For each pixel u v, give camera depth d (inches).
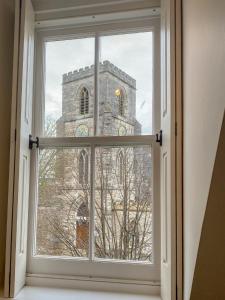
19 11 58.6
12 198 55.9
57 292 58.0
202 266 40.3
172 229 49.6
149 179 61.4
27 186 61.3
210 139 32.2
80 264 61.1
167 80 53.9
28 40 60.6
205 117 34.4
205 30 34.4
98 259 61.0
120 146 62.8
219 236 37.2
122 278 59.4
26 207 60.7
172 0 52.1
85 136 64.2
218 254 38.9
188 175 45.5
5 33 61.4
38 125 66.2
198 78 38.4
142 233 60.5
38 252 63.6
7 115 62.0
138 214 61.1
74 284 60.4
